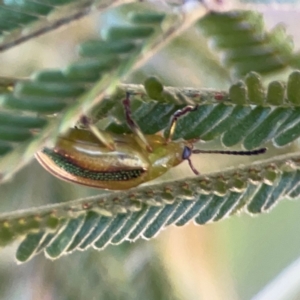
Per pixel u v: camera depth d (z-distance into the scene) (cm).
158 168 6
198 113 5
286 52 6
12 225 5
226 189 5
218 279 9
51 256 5
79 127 6
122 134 6
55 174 6
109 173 6
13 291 8
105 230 5
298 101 5
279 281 8
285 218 10
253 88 5
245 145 5
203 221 5
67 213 5
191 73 7
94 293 8
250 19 6
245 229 11
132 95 5
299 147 6
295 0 5
